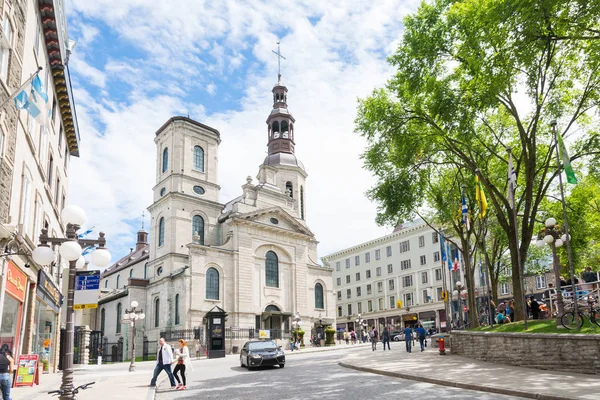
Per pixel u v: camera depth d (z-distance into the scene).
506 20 17.22
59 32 20.98
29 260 18.08
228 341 46.88
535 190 30.03
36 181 20.45
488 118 28.88
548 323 19.33
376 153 27.28
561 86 23.22
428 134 25.23
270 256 55.06
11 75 15.37
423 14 23.61
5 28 14.73
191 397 14.52
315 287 60.16
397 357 24.50
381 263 77.06
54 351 28.50
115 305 57.44
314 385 15.87
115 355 48.59
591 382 12.91
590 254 37.78
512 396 12.12
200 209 53.69
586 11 15.82
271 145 64.88
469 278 30.20
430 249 68.62
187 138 54.78
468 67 21.53
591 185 30.44
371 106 26.19
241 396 14.10
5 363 11.07
